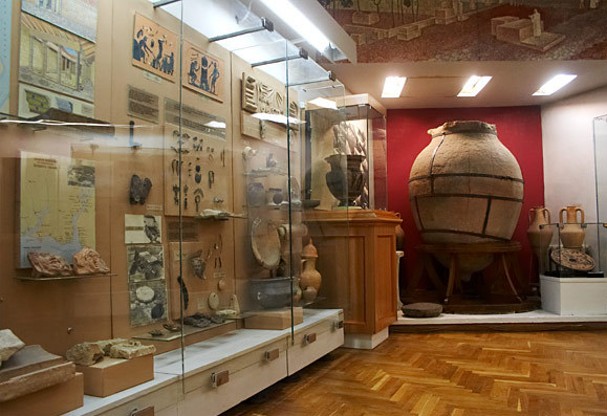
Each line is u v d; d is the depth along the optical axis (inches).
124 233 85.0
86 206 78.0
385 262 161.9
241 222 114.7
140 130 89.0
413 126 235.5
